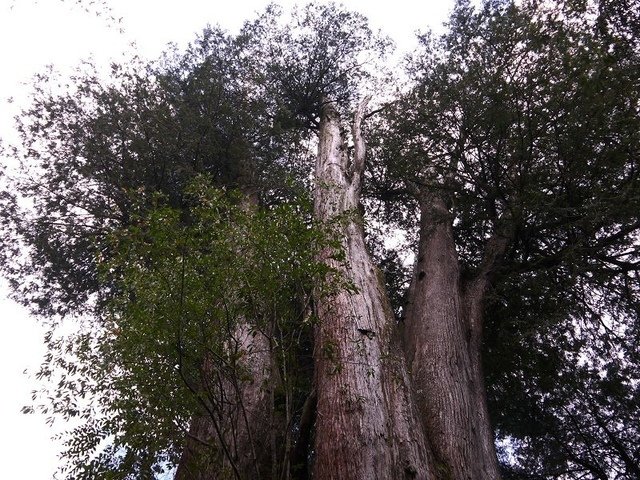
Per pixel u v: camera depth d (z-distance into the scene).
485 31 8.72
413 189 11.30
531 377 10.04
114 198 10.62
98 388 3.92
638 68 7.00
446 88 8.98
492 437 6.07
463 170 9.08
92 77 10.73
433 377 6.23
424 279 8.20
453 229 9.95
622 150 7.27
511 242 8.80
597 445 10.57
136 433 3.82
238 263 4.05
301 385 6.48
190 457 4.44
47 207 10.63
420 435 5.09
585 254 7.92
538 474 11.02
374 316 6.21
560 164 7.91
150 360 3.94
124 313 4.07
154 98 10.88
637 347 9.25
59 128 10.55
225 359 3.99
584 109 7.29
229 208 4.46
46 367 3.97
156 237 4.02
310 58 14.41
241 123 11.75
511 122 8.22
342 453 4.56
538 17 7.99
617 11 7.47
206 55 12.34
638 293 8.74
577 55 7.28
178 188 10.93
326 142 11.55
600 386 10.09
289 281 4.23
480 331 7.58
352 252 7.18
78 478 3.75
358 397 5.01
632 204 7.06
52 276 11.11
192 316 3.79
